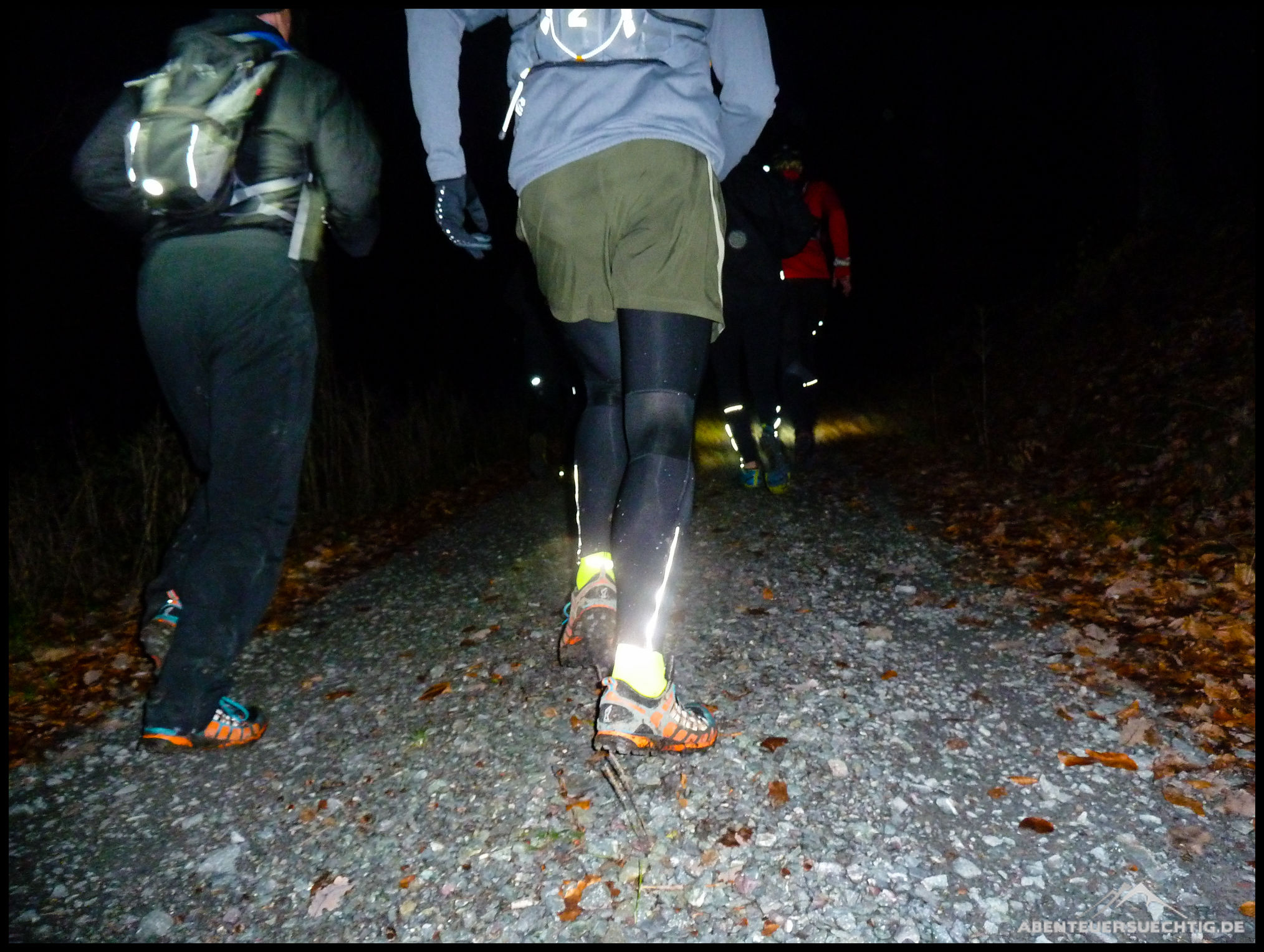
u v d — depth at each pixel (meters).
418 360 13.15
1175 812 2.04
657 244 1.91
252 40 2.35
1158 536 3.86
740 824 2.05
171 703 2.40
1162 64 10.80
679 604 3.46
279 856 2.10
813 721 2.49
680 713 2.12
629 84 1.89
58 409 7.95
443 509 5.81
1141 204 9.28
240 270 2.32
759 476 5.31
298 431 2.47
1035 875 1.86
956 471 5.62
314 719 2.77
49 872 2.10
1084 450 5.42
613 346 2.22
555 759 2.38
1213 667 2.71
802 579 3.70
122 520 4.78
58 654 3.58
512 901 1.87
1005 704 2.57
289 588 4.25
